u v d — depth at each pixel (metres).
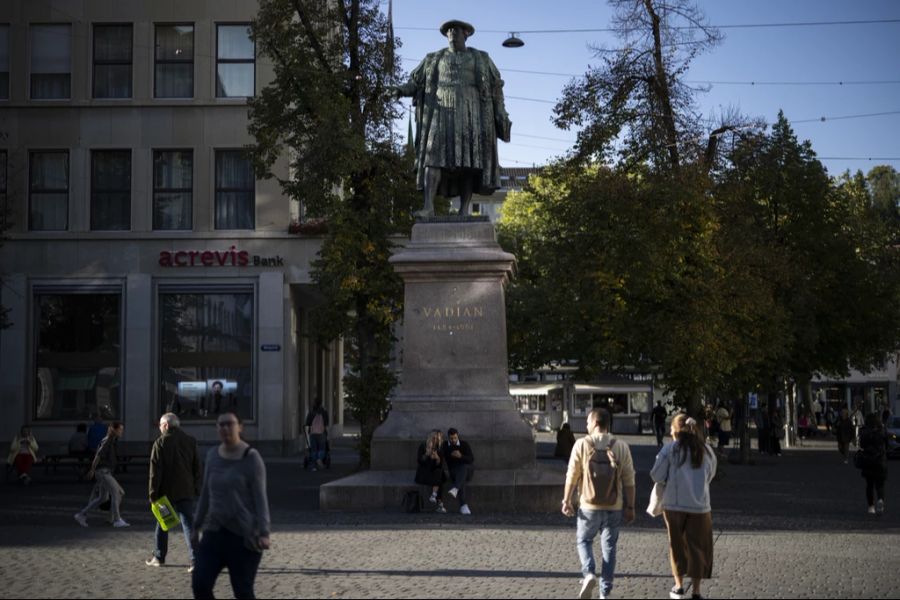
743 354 26.06
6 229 33.41
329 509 17.94
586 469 9.34
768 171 30.88
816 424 64.00
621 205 24.64
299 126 26.80
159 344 37.97
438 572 11.01
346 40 27.09
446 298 18.39
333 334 27.14
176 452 11.64
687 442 9.37
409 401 18.27
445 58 19.62
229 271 37.97
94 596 9.70
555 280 26.59
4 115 38.41
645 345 25.47
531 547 12.99
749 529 16.02
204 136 38.34
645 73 27.31
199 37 38.56
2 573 11.20
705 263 24.83
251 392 37.81
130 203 38.38
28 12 38.59
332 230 26.12
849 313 39.09
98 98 38.62
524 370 36.44
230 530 7.63
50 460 29.55
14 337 37.62
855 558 12.37
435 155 19.23
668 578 10.77
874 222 49.09
